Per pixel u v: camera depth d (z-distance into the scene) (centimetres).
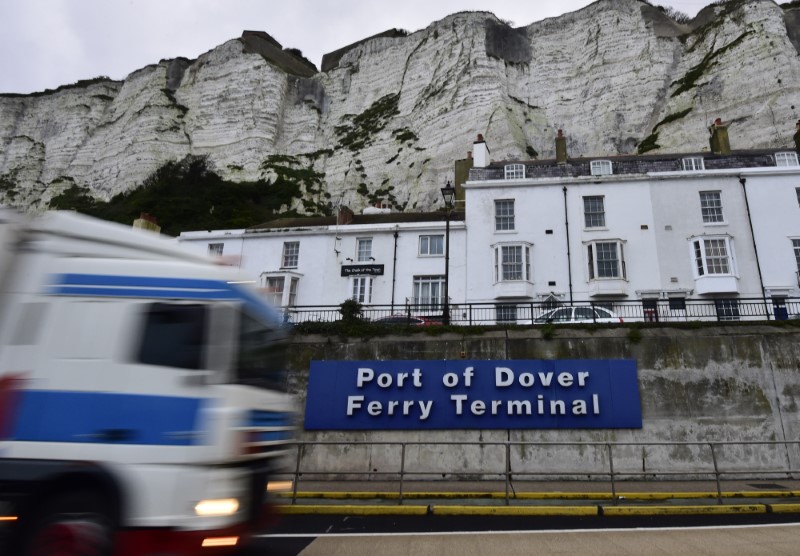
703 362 1475
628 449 1412
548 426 1444
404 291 2695
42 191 7775
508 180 2795
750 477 1363
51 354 538
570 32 7350
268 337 671
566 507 1017
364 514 1032
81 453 509
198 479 504
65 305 555
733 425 1417
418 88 7694
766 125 5294
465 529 884
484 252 2697
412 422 1480
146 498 497
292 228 2920
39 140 8619
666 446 1407
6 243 572
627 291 2508
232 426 536
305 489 1232
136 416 520
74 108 8762
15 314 552
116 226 608
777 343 1472
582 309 1898
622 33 6944
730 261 2466
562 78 7012
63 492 512
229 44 8694
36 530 502
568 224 2677
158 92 8312
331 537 824
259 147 7531
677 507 1013
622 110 6375
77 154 8162
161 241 618
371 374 1534
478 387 1496
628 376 1471
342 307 1738
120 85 9300
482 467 1423
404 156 6812
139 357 538
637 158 2967
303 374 1605
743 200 2581
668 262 2541
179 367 537
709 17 7162
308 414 1520
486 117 6450
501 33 7450
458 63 7262
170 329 552
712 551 710
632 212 2647
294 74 9256
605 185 2720
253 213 6069
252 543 779
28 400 524
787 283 2420
